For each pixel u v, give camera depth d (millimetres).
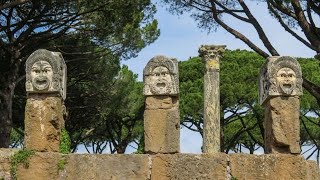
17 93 22906
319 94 16094
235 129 31750
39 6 18797
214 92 17391
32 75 10594
